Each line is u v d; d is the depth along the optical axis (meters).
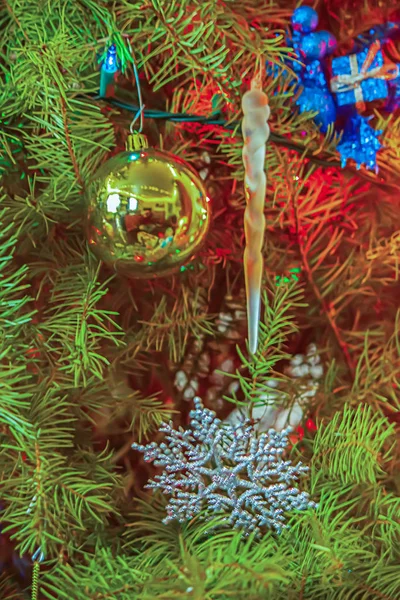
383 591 0.65
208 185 0.72
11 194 0.70
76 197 0.68
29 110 0.68
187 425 0.74
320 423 0.71
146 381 0.74
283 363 0.74
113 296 0.71
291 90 0.68
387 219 0.73
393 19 0.71
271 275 0.72
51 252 0.69
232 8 0.68
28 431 0.65
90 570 0.65
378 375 0.72
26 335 0.68
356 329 0.74
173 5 0.65
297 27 0.68
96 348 0.68
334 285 0.72
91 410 0.71
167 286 0.72
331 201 0.72
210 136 0.72
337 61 0.68
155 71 0.71
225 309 0.74
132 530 0.70
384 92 0.68
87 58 0.67
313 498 0.70
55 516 0.66
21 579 0.71
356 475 0.68
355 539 0.66
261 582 0.59
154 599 0.59
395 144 0.70
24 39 0.67
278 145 0.69
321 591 0.67
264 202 0.68
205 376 0.75
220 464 0.69
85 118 0.67
